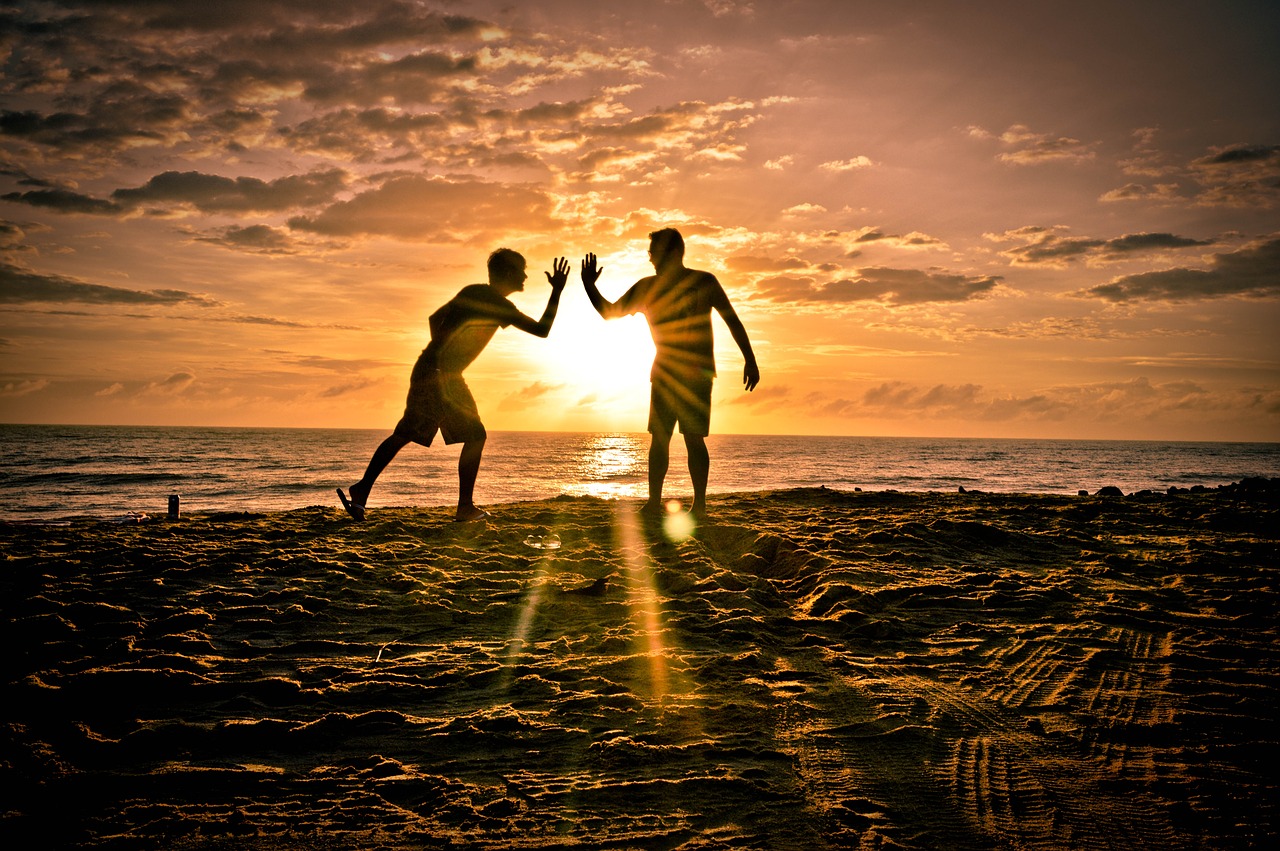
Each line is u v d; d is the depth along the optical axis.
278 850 2.15
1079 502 10.16
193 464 52.53
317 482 37.38
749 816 2.37
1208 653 4.10
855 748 2.90
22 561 5.53
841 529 7.42
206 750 2.80
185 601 4.68
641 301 7.27
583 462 62.69
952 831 2.31
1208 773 2.73
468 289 6.55
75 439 106.31
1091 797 2.54
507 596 5.02
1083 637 4.34
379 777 2.61
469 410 7.00
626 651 3.99
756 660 3.84
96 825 2.28
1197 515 8.65
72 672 3.50
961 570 6.00
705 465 7.63
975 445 175.88
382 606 4.73
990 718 3.22
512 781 2.59
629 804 2.44
